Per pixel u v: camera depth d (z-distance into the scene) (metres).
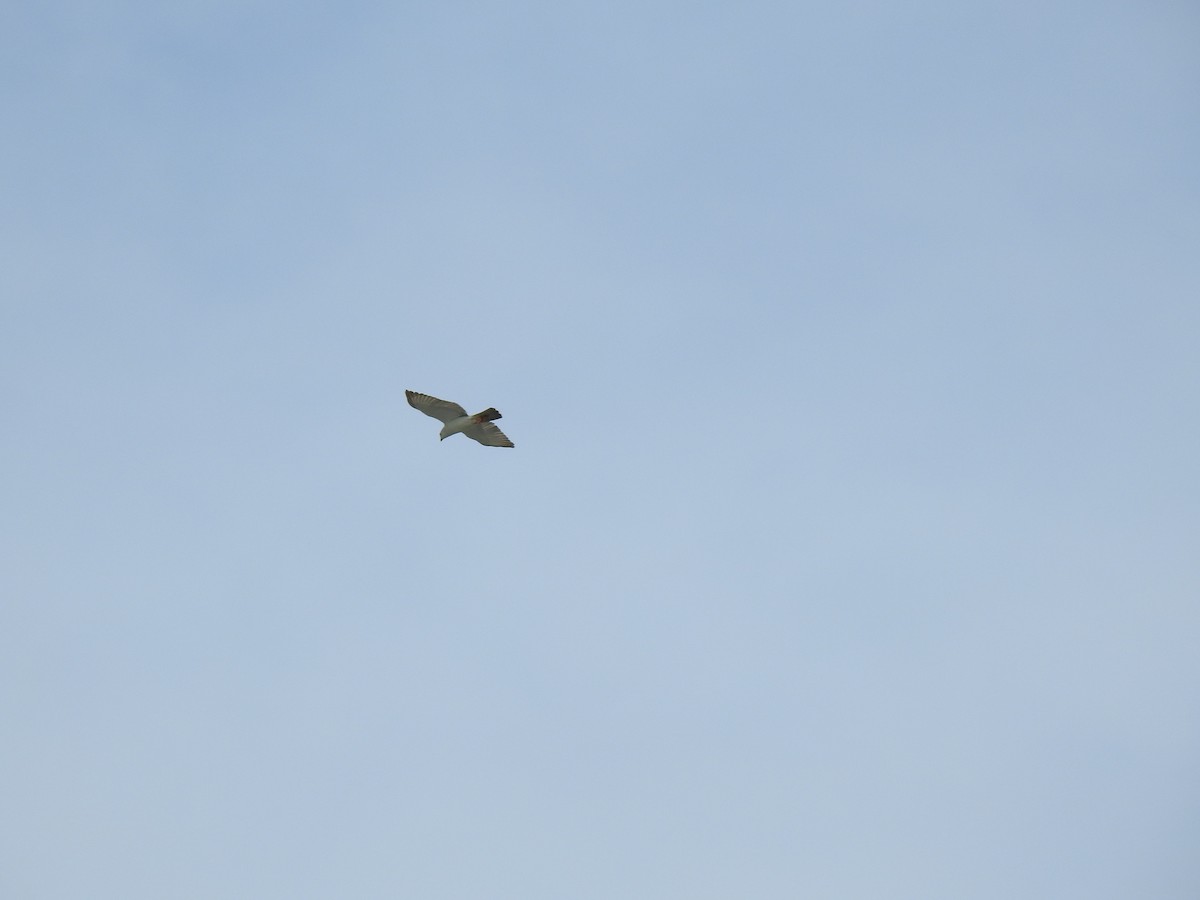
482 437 64.25
